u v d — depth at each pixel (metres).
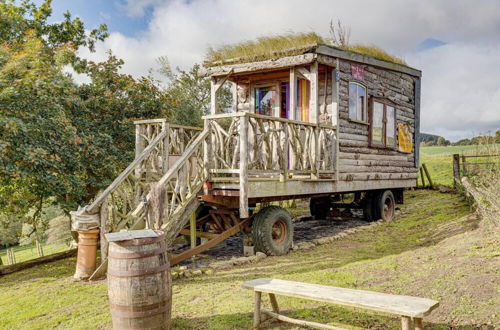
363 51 11.43
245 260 7.18
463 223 9.09
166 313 4.08
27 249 30.81
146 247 3.98
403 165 12.91
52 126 8.91
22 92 8.27
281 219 7.99
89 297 5.43
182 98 22.34
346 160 10.01
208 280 6.10
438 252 6.78
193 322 4.43
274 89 10.77
